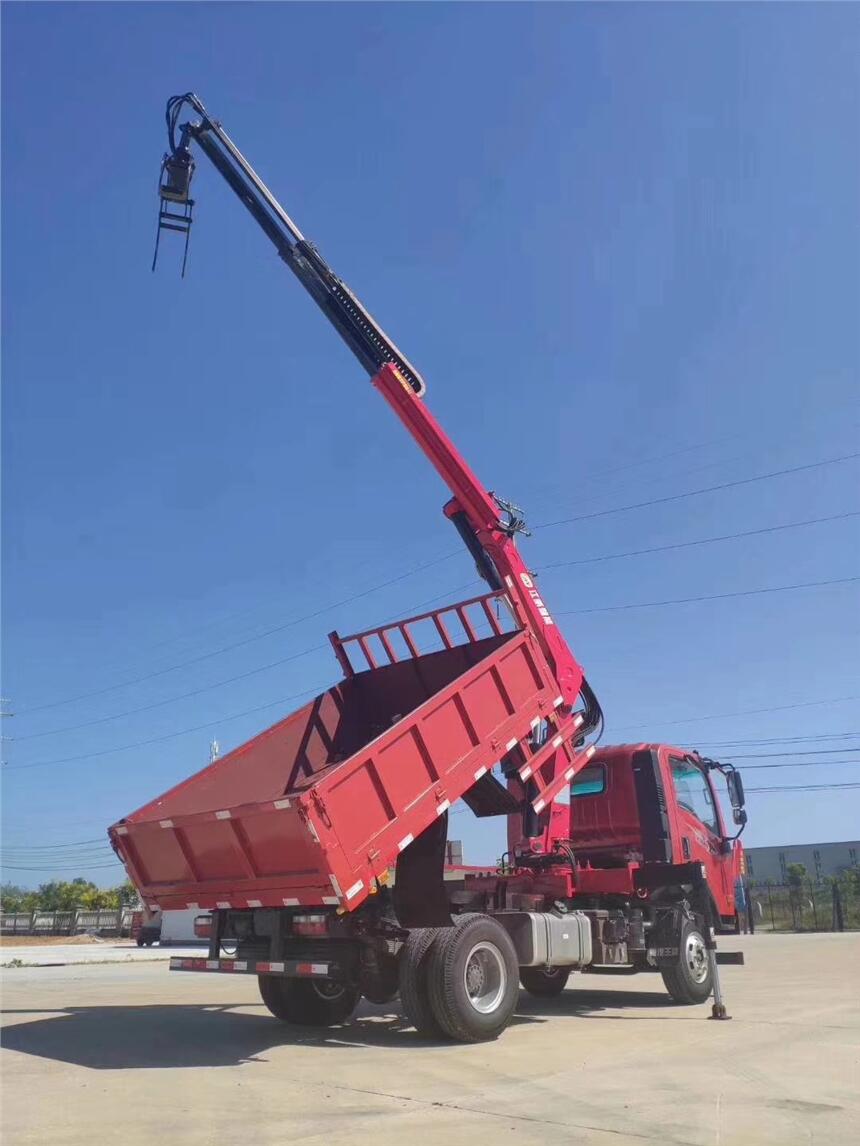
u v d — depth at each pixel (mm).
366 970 8844
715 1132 5180
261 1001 13031
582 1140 5039
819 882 44719
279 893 8273
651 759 12125
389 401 12000
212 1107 5941
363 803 8062
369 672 11422
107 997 14070
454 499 11906
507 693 9930
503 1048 8078
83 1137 5211
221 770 10016
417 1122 5496
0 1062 7719
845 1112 5602
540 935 9656
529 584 11281
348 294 12203
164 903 9508
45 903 79062
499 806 10992
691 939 11344
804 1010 10359
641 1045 8117
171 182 11680
